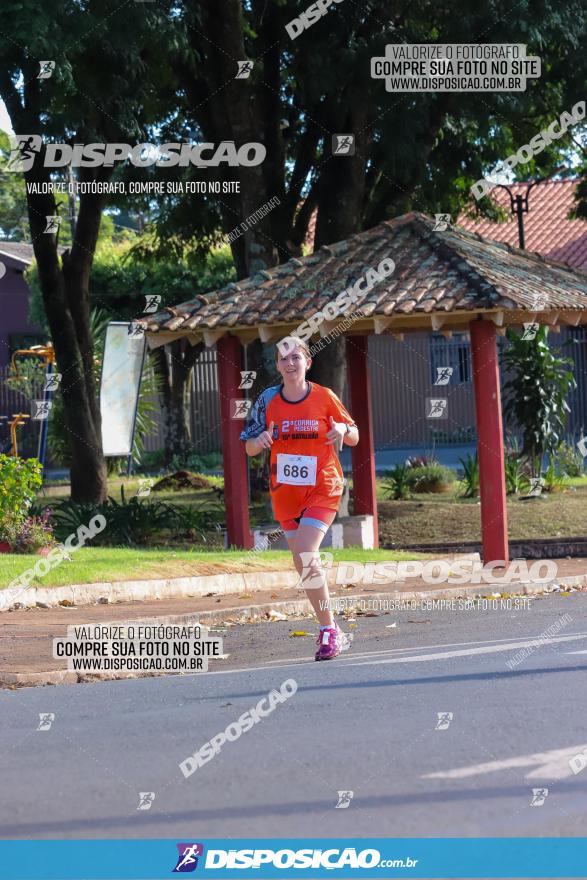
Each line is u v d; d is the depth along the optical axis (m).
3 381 38.81
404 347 40.84
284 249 23.94
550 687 8.22
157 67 21.83
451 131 24.89
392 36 20.53
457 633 11.87
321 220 22.59
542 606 14.12
